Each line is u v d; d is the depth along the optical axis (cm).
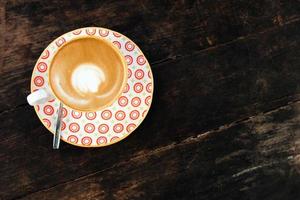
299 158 75
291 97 74
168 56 72
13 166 70
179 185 73
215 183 74
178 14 72
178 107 72
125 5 71
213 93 73
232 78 73
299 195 75
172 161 73
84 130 69
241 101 74
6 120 69
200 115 73
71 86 64
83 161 71
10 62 69
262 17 73
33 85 67
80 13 70
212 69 73
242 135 74
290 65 74
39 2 69
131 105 69
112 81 65
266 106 74
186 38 72
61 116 68
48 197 71
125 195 72
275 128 74
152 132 72
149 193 73
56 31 69
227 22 73
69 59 64
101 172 72
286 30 74
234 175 74
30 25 69
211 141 73
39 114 68
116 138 69
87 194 71
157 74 72
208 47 73
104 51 64
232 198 74
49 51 67
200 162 73
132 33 71
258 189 74
